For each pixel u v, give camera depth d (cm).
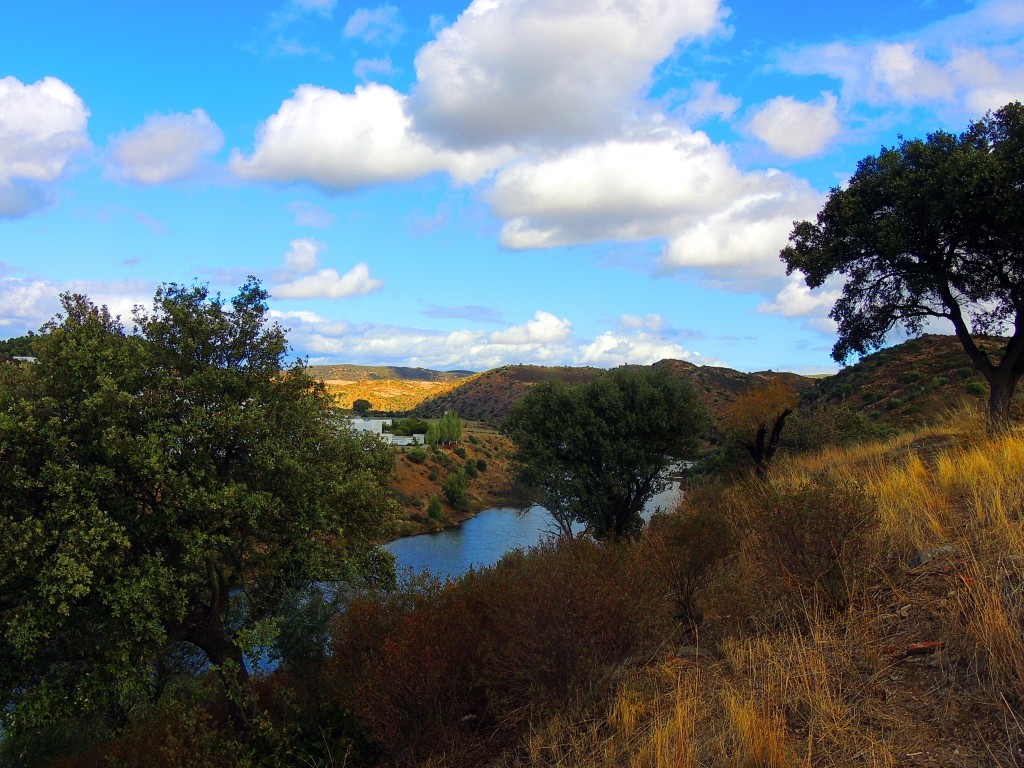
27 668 1014
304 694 772
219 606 1229
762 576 552
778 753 304
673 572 618
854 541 492
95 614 986
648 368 2133
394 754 570
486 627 607
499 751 509
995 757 269
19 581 945
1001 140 1234
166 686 1261
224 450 1177
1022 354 1270
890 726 315
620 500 1988
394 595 765
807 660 389
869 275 1482
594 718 459
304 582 1225
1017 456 680
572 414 2027
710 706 392
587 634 499
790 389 1905
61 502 948
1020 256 1252
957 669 341
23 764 1132
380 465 1439
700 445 2070
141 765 692
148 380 1150
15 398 1059
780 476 1123
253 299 1291
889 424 2938
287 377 1308
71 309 1137
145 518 1052
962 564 447
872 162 1398
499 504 6681
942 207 1219
